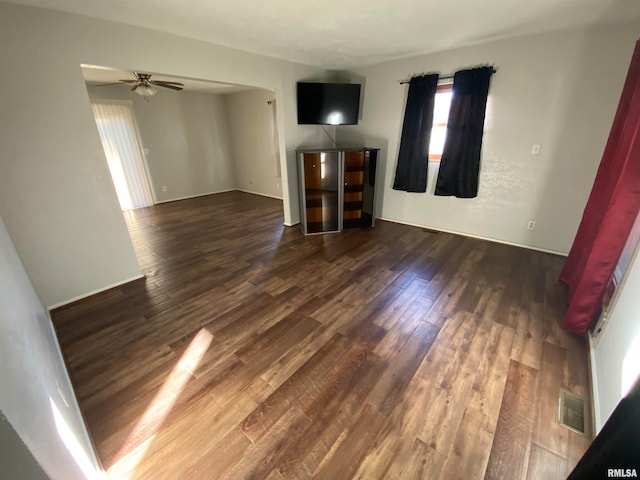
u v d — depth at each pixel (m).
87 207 2.38
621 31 2.42
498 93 3.09
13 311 0.92
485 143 3.31
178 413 1.46
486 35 2.72
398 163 3.98
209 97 6.32
